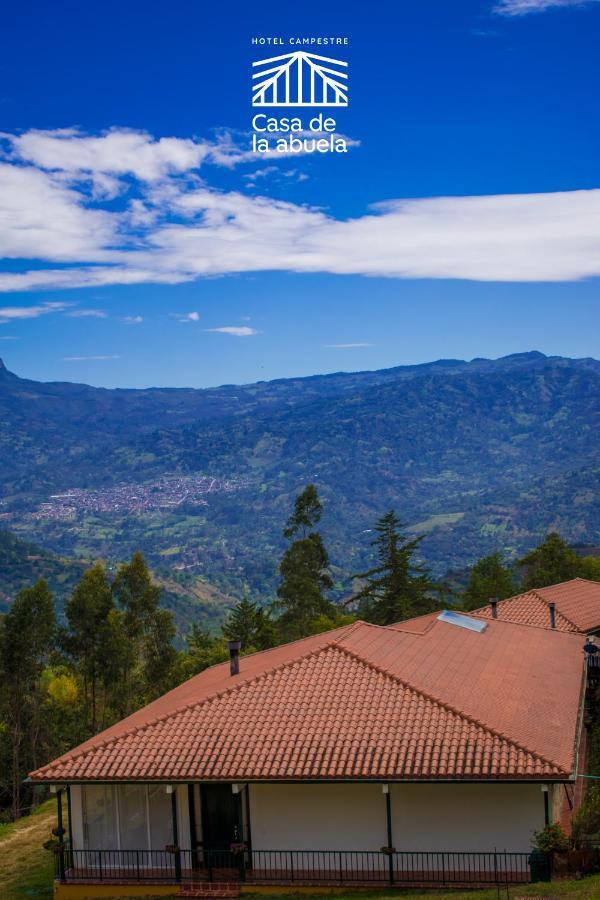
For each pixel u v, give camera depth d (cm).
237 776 2114
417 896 1969
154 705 2931
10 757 5059
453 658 2795
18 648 4862
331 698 2344
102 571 5394
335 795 2183
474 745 2111
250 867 2203
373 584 7225
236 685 2459
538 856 1991
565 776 2000
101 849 2269
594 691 3259
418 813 2142
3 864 2667
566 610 4116
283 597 8069
